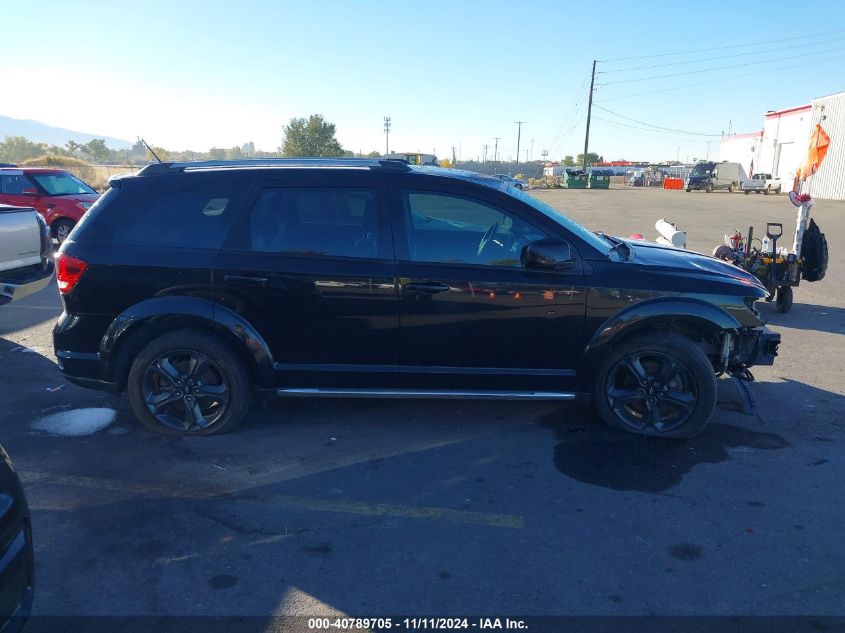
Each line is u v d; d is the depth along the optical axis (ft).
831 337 24.34
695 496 12.71
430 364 14.70
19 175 44.57
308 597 9.80
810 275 27.37
